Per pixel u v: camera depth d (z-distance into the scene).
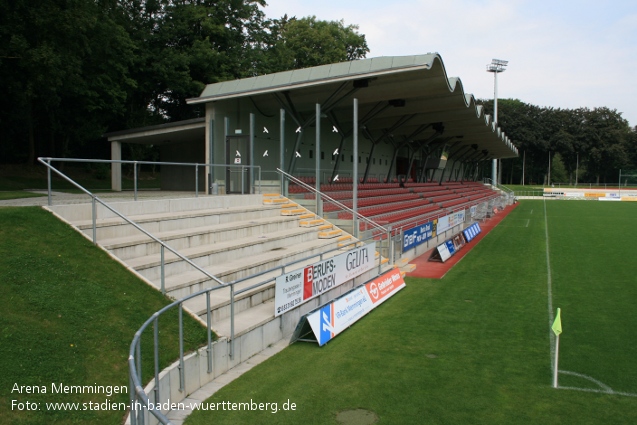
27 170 31.88
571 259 17.81
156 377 5.12
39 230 7.30
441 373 7.09
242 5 39.56
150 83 35.75
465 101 22.33
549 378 6.99
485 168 105.44
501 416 5.77
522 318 10.15
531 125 99.19
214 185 17.52
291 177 17.80
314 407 5.89
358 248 12.15
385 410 5.86
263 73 40.84
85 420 4.48
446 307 11.06
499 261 17.52
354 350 8.04
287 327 8.70
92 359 5.25
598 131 100.44
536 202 60.62
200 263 9.70
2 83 23.50
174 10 36.50
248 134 18.62
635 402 6.22
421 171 43.62
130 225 9.55
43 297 5.84
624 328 9.49
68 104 31.80
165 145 26.41
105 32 26.48
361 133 31.56
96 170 37.00
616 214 39.97
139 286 7.11
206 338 6.67
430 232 20.55
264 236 12.90
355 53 57.00
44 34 21.16
